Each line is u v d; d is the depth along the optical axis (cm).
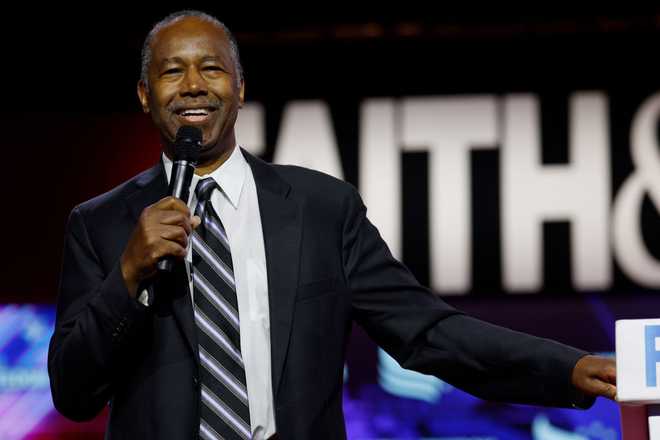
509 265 1653
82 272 588
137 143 1702
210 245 570
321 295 577
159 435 541
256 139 1691
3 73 1698
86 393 561
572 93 1669
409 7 1669
